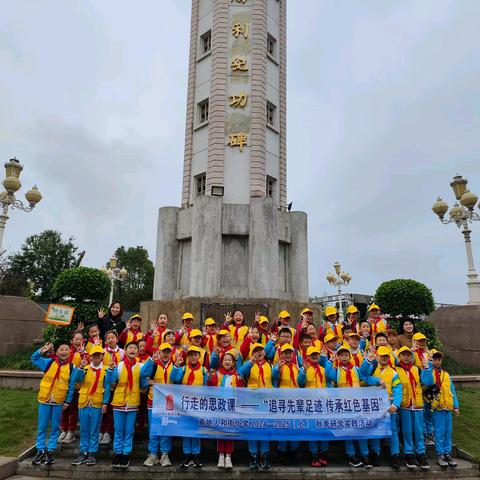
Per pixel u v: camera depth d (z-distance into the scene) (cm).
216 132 1789
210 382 841
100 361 841
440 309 1889
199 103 1930
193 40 2020
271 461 853
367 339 1027
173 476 780
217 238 1594
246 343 947
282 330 901
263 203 1623
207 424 793
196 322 1382
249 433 794
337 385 855
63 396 820
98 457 848
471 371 1684
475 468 857
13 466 802
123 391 800
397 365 886
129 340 1009
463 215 1989
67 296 1577
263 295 1547
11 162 1720
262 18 1902
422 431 845
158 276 1706
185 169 1900
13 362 1558
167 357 850
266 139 1850
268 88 1911
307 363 868
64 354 836
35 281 5778
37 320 1778
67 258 6003
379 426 818
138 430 905
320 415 812
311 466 817
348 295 3750
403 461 857
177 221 1753
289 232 1741
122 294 6119
